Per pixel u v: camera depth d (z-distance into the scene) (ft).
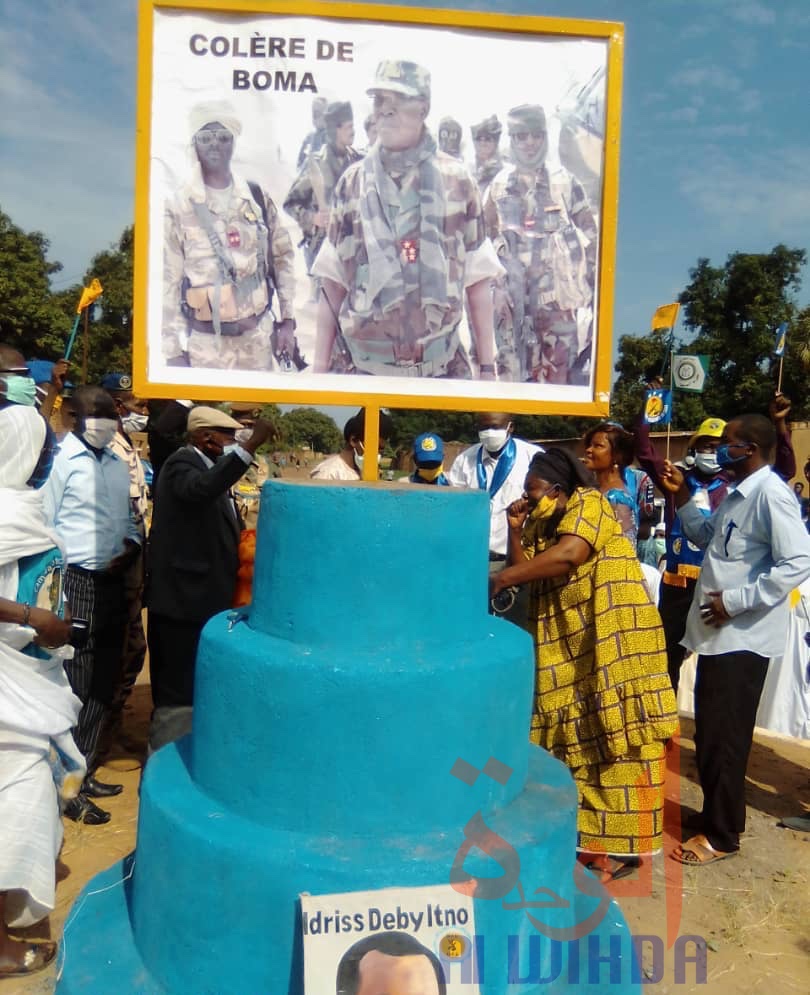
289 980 6.27
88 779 13.60
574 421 117.70
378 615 6.88
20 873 8.17
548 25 8.70
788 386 84.79
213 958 6.57
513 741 7.47
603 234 8.95
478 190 8.82
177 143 8.50
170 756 8.27
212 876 6.51
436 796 6.75
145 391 8.56
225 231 8.61
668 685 10.39
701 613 12.30
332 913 6.09
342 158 8.65
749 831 13.35
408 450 79.10
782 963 9.69
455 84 8.71
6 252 102.94
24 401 8.99
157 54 8.41
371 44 8.59
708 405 98.89
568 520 10.27
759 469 12.10
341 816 6.57
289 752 6.59
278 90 8.55
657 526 26.18
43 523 8.68
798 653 16.67
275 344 8.72
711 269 102.12
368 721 6.49
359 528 6.82
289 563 7.07
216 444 12.48
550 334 9.01
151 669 13.00
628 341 97.35
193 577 12.26
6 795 8.22
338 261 8.72
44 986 8.40
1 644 8.16
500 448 15.90
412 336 8.84
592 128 8.89
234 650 6.93
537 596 11.03
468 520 7.32
